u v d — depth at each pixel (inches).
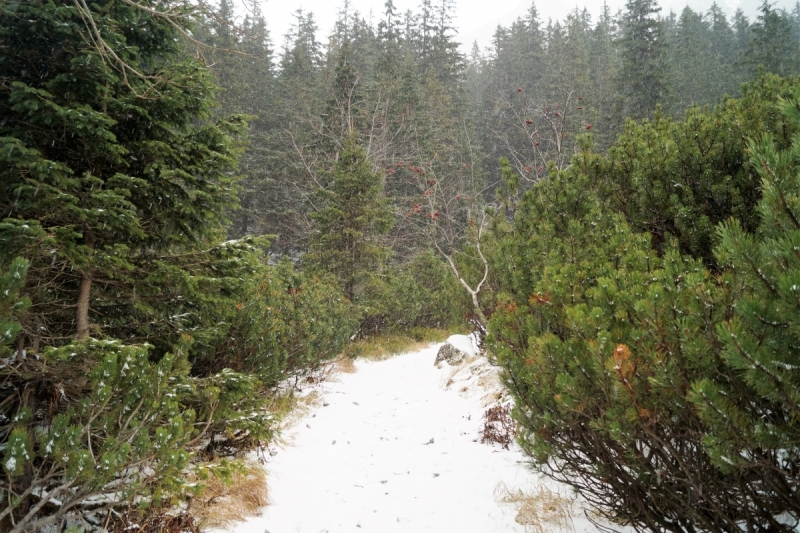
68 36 162.9
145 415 135.9
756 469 95.2
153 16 189.9
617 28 2407.7
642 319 108.7
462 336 496.4
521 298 226.7
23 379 147.3
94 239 172.6
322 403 335.6
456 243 711.7
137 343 187.5
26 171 144.3
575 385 113.9
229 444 225.1
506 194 308.2
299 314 353.7
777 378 78.2
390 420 310.7
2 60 159.6
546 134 948.0
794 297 72.5
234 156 200.4
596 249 191.9
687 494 116.7
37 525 117.2
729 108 245.9
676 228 221.3
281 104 1348.4
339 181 605.0
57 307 171.6
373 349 564.7
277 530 166.1
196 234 209.8
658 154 237.9
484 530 164.6
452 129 1310.3
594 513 159.9
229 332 244.1
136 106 175.5
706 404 85.3
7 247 136.1
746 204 203.5
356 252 615.2
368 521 175.8
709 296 98.0
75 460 111.7
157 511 155.3
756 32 1261.1
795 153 83.8
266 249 951.6
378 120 1103.0
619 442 109.2
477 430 270.8
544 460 137.3
